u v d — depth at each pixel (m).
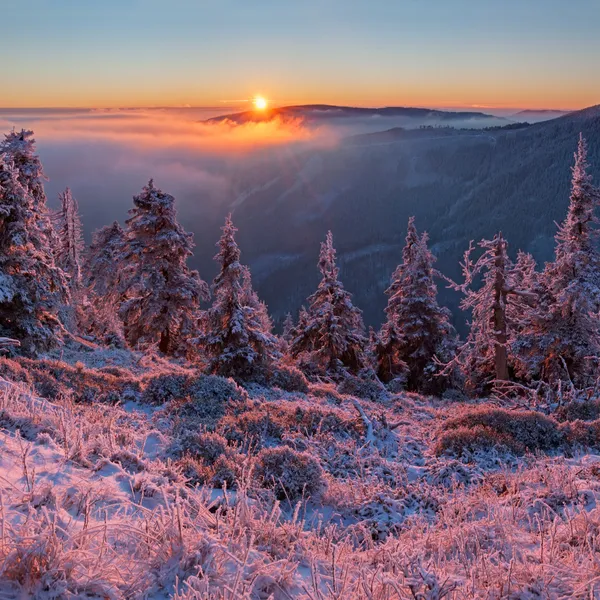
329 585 3.73
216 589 3.14
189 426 11.99
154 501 4.89
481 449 12.18
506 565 3.98
